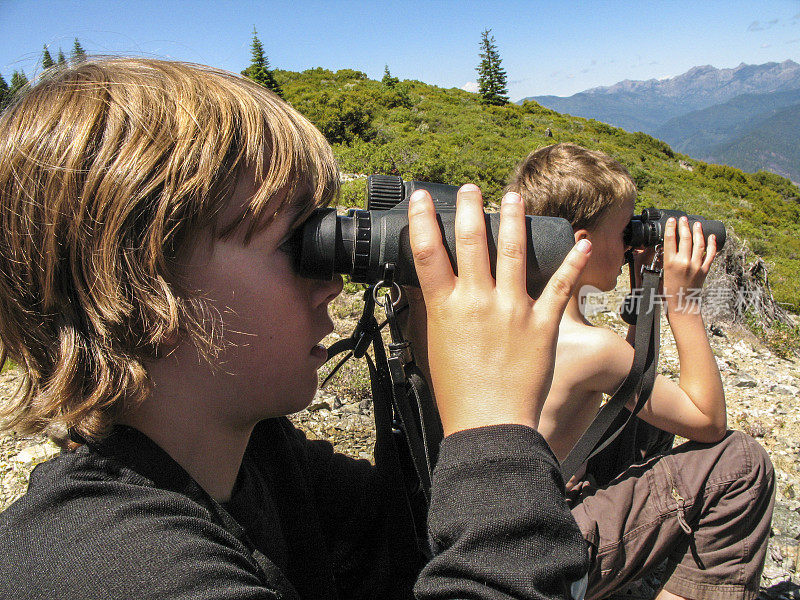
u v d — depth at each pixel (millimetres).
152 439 610
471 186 666
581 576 589
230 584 524
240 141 572
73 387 550
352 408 2871
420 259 636
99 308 521
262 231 591
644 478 1475
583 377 1365
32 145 535
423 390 859
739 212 27641
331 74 47500
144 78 592
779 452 2855
